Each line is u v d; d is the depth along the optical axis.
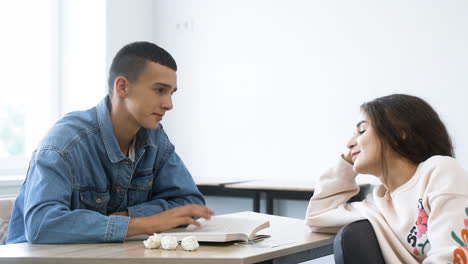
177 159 1.67
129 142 1.54
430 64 3.06
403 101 1.24
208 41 3.91
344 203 1.44
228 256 1.03
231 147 3.79
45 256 1.05
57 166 1.32
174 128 4.05
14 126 3.47
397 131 1.21
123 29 3.83
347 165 1.46
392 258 1.12
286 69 3.57
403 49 3.15
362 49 3.28
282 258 1.16
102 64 3.65
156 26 4.15
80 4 3.72
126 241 1.24
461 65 2.96
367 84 3.26
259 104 3.67
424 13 3.08
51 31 3.70
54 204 1.26
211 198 3.47
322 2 3.43
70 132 1.40
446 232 1.03
